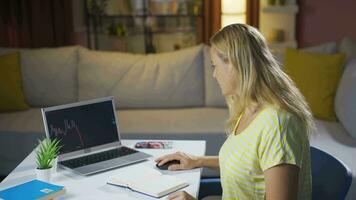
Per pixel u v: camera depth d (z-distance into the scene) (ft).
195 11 17.12
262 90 4.94
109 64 12.46
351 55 11.97
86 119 6.70
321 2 16.61
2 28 14.89
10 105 11.93
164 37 17.62
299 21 16.92
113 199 5.26
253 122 5.03
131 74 12.40
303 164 4.99
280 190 4.63
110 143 6.88
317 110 11.41
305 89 11.55
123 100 12.39
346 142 9.84
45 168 5.71
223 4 15.84
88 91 12.47
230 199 5.28
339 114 10.75
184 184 5.59
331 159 5.68
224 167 5.32
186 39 17.51
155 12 17.37
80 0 17.42
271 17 16.90
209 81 12.39
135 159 6.48
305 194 5.11
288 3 16.60
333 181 5.40
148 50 17.40
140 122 11.27
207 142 10.68
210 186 7.16
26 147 10.84
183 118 11.51
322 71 11.42
